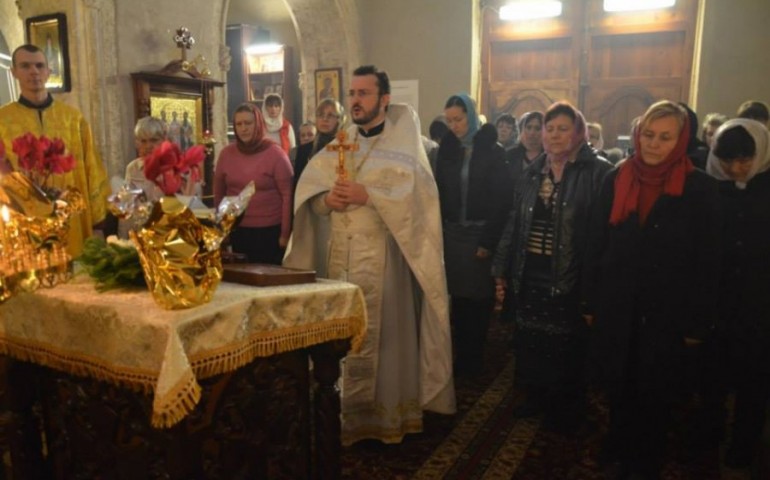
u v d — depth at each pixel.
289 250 2.73
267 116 5.46
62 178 2.93
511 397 3.22
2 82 5.59
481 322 3.47
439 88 6.84
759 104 3.85
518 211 2.83
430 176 2.61
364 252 2.58
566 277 2.66
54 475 1.90
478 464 2.53
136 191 1.56
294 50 7.56
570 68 7.19
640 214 2.20
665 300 2.15
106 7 4.07
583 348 2.71
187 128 4.50
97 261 1.75
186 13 4.64
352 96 2.60
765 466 2.10
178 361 1.39
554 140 2.62
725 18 5.74
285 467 1.94
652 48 6.85
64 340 1.64
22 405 1.85
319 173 2.67
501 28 7.39
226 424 1.73
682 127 2.14
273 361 1.84
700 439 2.66
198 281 1.52
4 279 1.52
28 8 4.14
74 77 4.03
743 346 2.39
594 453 2.62
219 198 3.53
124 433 1.66
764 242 2.34
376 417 2.64
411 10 6.86
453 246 3.36
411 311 2.73
